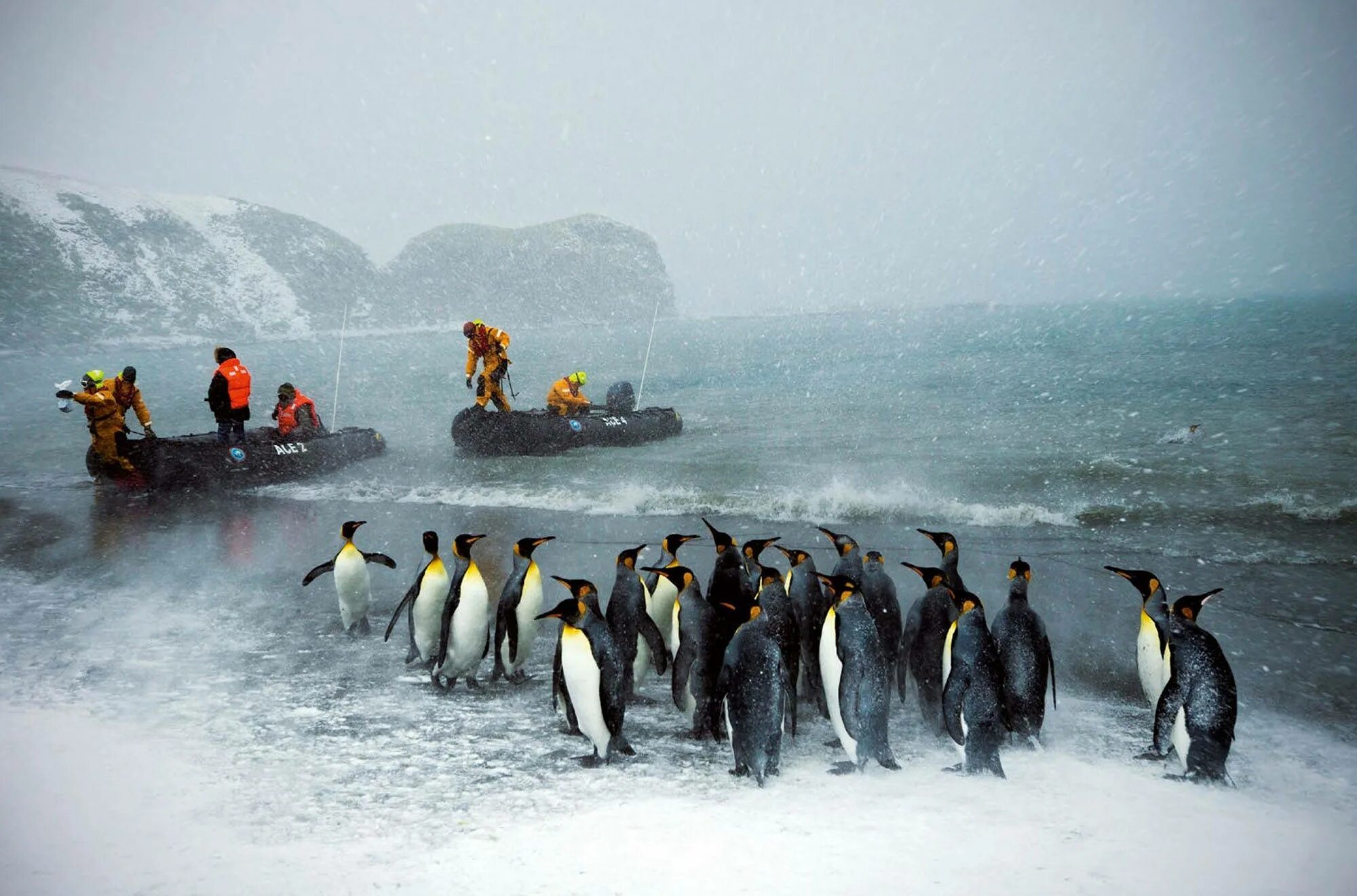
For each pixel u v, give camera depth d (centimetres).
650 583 656
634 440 2122
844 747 495
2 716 581
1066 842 402
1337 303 15175
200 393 4625
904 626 621
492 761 514
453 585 630
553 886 370
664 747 538
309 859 395
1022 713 517
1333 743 529
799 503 1286
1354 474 1516
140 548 1140
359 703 612
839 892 361
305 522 1305
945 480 1546
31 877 377
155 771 495
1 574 1015
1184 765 478
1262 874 369
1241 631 744
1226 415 2439
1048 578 921
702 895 360
